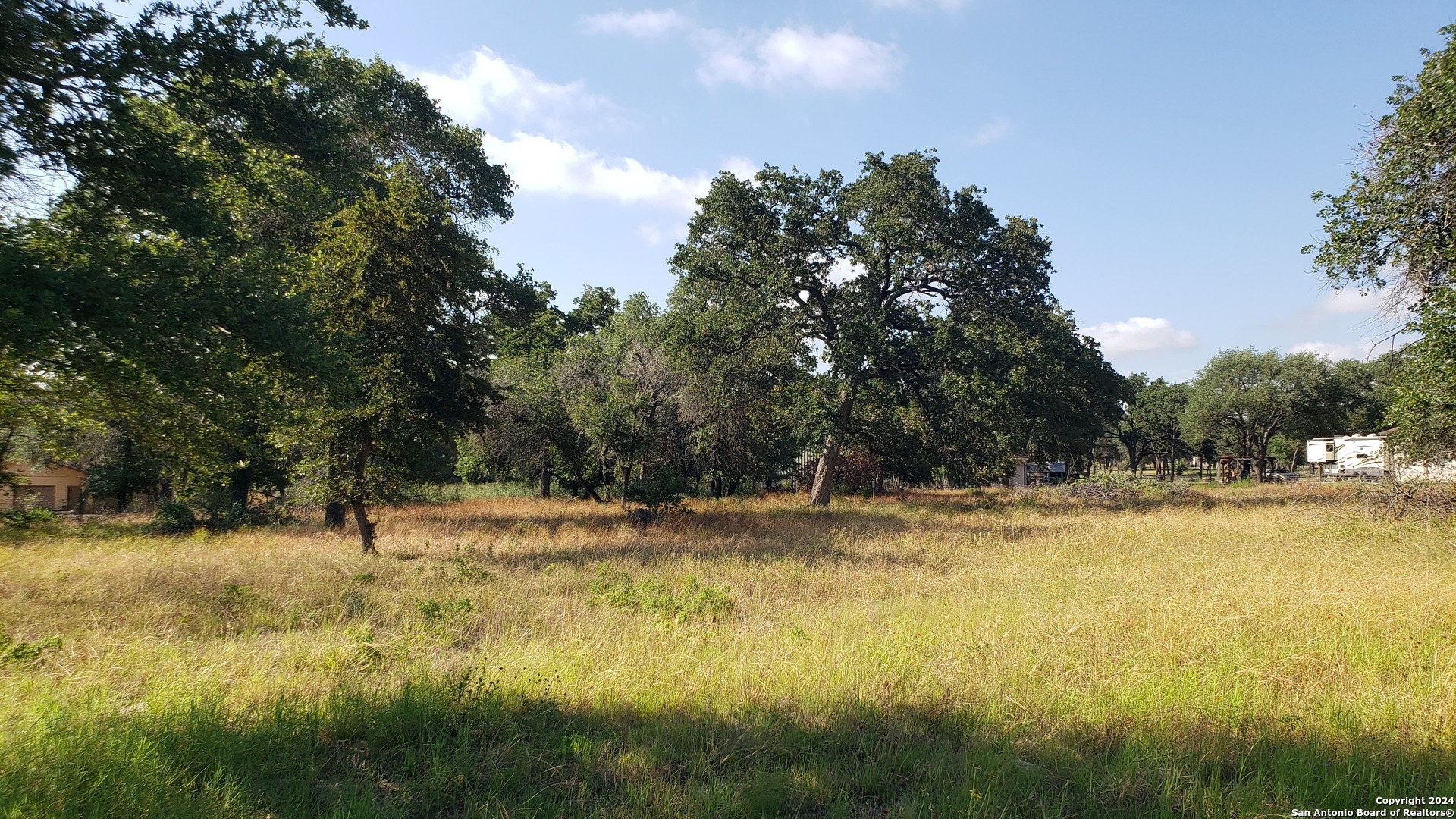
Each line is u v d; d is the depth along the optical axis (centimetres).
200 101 881
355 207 1388
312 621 805
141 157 786
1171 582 947
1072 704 518
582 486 3259
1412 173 1154
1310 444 4584
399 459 1476
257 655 657
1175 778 407
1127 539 1426
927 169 2375
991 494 3375
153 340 741
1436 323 1129
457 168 2689
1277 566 986
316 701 524
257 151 996
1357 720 477
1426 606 720
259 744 448
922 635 697
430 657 648
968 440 2648
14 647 645
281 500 2492
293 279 1163
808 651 661
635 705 540
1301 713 493
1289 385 4778
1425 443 1284
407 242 1431
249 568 1166
